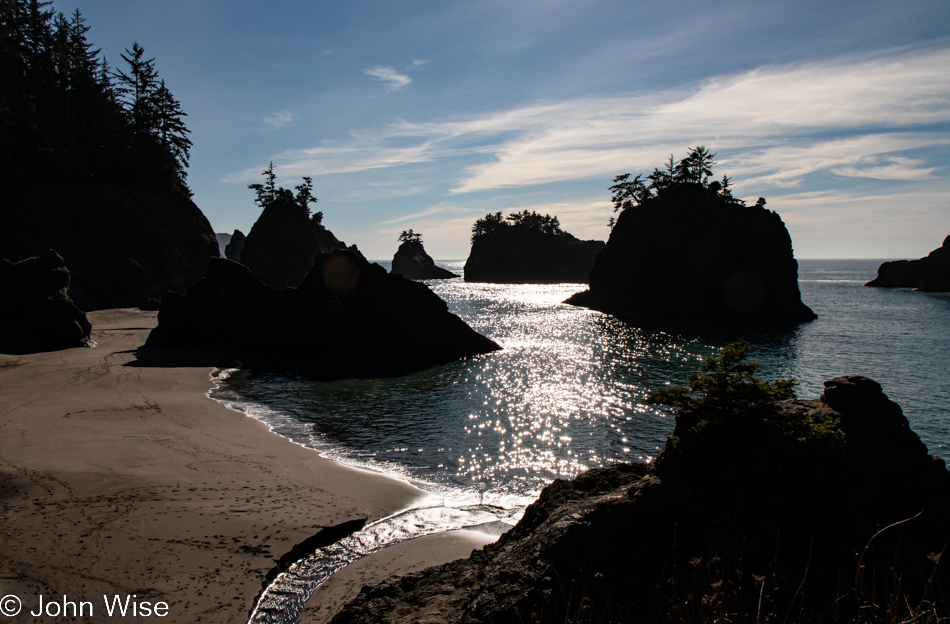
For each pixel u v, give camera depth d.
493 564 8.16
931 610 5.26
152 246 80.12
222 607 10.15
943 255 138.38
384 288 49.56
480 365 43.00
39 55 82.81
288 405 28.56
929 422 27.55
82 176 78.81
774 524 7.36
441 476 18.52
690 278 91.00
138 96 96.69
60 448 18.23
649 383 35.84
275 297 48.16
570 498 9.46
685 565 6.99
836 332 66.69
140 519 13.26
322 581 11.50
